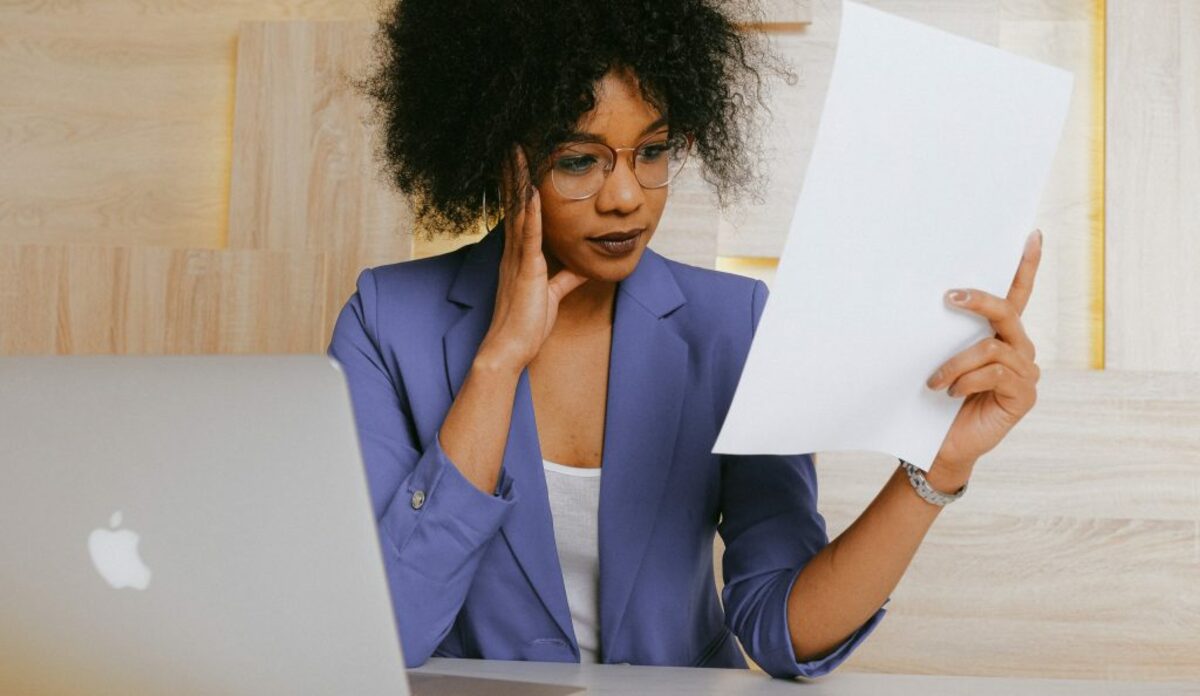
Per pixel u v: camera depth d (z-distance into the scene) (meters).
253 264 2.09
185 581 0.65
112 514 0.65
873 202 0.81
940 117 0.80
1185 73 2.02
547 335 1.09
